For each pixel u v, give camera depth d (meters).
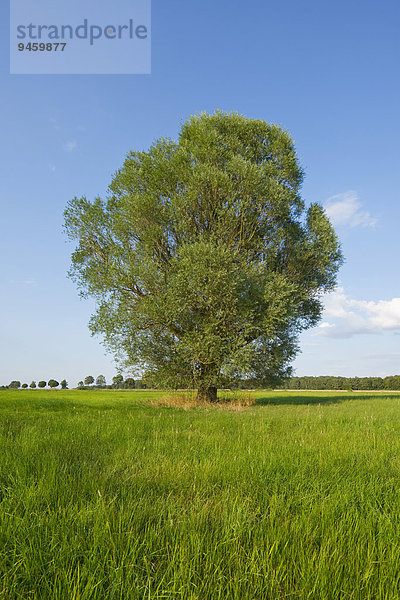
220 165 22.06
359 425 10.10
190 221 21.16
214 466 4.60
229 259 18.94
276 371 22.91
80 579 2.18
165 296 19.67
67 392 28.27
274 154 23.58
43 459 4.81
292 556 2.48
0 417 11.15
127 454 5.45
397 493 3.84
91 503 3.19
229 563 2.37
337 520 3.07
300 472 4.51
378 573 2.32
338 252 23.33
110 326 20.45
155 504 3.34
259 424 9.53
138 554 2.47
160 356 21.27
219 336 19.53
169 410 15.58
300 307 23.98
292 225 23.27
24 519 2.84
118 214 22.22
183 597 2.04
